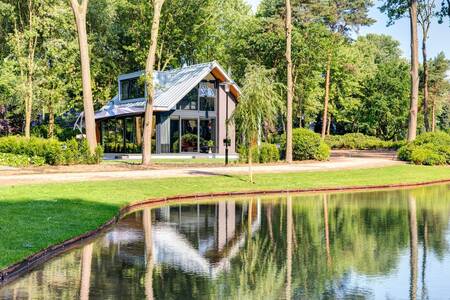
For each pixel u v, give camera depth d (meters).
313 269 9.30
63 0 45.16
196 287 8.16
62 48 45.28
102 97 53.16
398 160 38.75
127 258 10.11
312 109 63.41
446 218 15.06
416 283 8.40
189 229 13.35
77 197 17.25
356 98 72.00
